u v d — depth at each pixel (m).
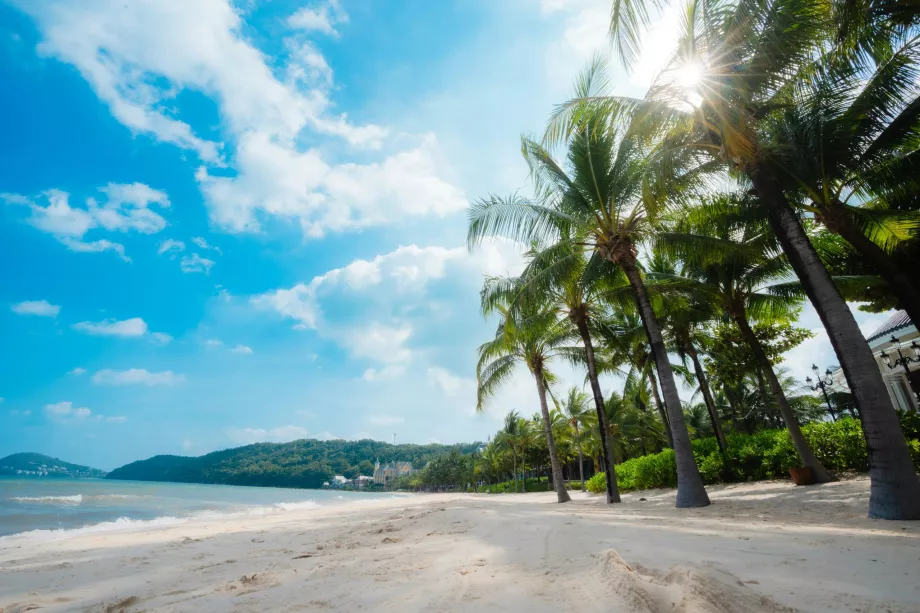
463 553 4.99
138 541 9.12
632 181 11.03
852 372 6.78
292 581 4.25
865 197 9.83
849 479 10.78
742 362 15.57
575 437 40.03
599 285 13.23
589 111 9.48
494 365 20.17
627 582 2.73
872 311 14.56
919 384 17.02
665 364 10.56
